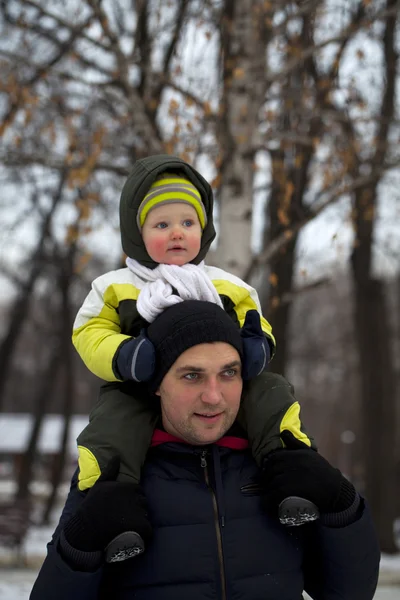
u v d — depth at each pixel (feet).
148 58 22.30
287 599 6.13
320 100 22.82
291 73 21.70
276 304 21.20
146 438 6.33
